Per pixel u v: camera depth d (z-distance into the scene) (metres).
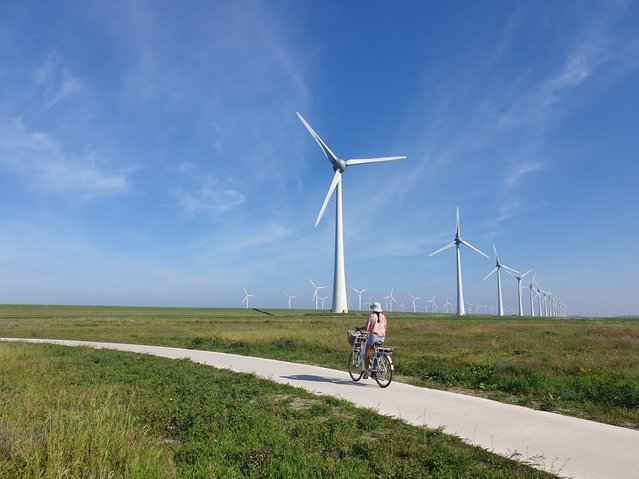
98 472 4.93
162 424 7.58
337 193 75.56
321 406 8.76
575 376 12.36
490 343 23.47
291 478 5.12
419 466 5.61
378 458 5.86
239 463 5.62
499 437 7.01
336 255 78.81
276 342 24.34
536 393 10.72
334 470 5.36
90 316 76.31
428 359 16.47
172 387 10.97
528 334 30.84
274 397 9.89
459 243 105.94
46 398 9.41
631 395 9.66
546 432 7.30
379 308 12.35
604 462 5.86
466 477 5.32
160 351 21.09
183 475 5.21
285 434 6.91
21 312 95.88
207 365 15.51
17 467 5.04
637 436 7.08
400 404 9.42
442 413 8.61
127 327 42.31
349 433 6.93
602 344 22.58
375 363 11.91
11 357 16.92
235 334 28.61
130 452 5.54
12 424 6.89
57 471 4.75
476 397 10.36
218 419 7.70
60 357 17.75
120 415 7.13
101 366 15.19
